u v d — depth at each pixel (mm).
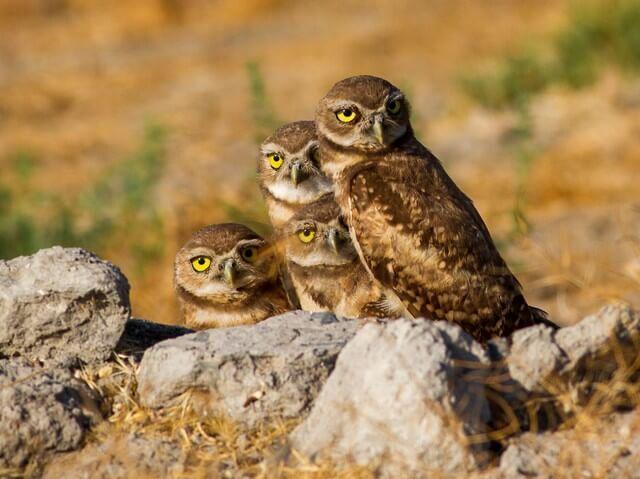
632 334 8664
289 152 13117
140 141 34125
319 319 9609
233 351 8906
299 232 11883
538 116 30188
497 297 11305
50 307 9602
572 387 8617
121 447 8727
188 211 22750
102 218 22812
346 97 11875
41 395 8938
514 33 46281
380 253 11438
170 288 18750
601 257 17125
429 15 53625
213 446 8758
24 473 8758
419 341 8102
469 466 8000
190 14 57438
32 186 28969
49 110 40906
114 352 9797
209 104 38938
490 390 8492
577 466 8047
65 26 55562
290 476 8250
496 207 23875
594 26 34312
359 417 8172
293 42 50469
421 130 29547
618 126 27953
